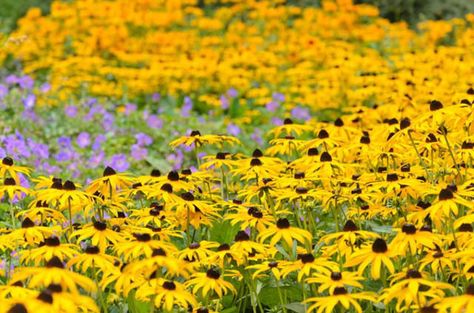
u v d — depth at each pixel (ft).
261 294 17.43
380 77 36.37
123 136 35.42
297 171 21.16
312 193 18.03
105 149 33.09
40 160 29.40
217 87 44.32
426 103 32.40
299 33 54.70
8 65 50.24
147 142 33.55
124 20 51.88
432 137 19.66
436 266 14.82
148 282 14.28
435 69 37.83
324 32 52.06
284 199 19.92
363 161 21.98
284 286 17.02
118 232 16.84
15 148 28.25
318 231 19.81
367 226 19.21
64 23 54.70
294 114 40.16
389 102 32.45
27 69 45.32
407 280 13.16
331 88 41.34
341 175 20.53
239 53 45.62
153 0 55.01
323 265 14.84
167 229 17.17
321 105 40.42
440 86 34.45
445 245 16.66
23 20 51.24
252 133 37.99
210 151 34.71
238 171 20.11
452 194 15.62
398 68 42.86
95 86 41.55
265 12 55.57
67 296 11.89
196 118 38.37
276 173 19.94
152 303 14.12
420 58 40.14
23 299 11.59
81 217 22.90
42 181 18.21
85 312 13.08
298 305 15.66
